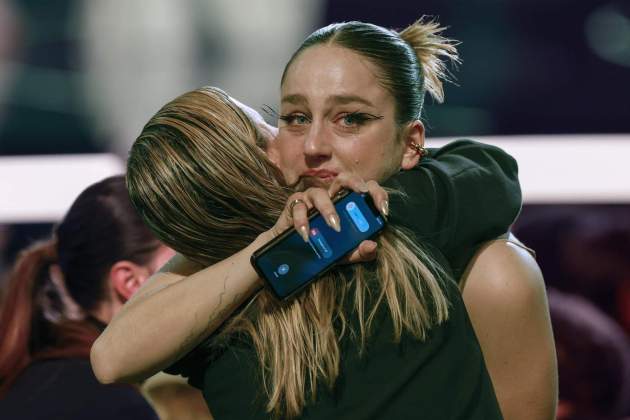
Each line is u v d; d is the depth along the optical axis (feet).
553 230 39.93
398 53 17.22
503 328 17.74
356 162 16.93
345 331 16.40
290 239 16.02
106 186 24.45
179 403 21.70
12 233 48.47
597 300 38.01
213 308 16.28
